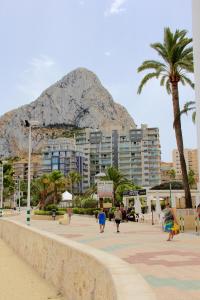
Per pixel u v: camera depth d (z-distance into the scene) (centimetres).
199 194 4594
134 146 18312
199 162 2155
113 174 7731
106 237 2081
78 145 19600
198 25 2238
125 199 5644
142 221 3962
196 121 2214
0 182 7125
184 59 2950
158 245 1623
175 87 2991
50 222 4356
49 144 18950
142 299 295
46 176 8462
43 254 952
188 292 698
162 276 873
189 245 1611
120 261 482
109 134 19062
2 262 1227
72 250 676
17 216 6844
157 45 3002
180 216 2519
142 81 3108
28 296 737
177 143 2912
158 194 4909
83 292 576
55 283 796
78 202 9088
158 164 18088
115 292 344
